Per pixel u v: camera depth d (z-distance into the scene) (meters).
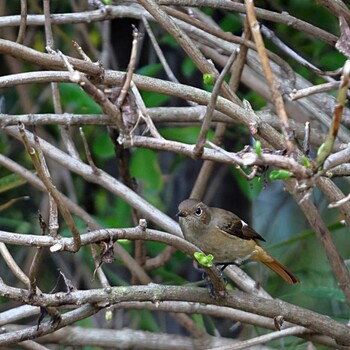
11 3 14.80
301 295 13.88
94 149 12.87
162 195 14.75
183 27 10.91
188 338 11.91
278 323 8.75
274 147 8.23
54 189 6.95
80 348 13.26
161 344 11.84
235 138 13.90
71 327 11.80
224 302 8.55
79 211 11.20
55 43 14.89
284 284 13.85
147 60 15.24
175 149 7.06
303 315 8.85
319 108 10.83
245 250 10.20
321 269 14.19
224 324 13.91
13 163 11.05
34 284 7.50
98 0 10.93
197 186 11.48
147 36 15.20
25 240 7.21
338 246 14.71
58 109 10.83
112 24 15.12
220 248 10.07
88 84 6.57
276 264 10.38
